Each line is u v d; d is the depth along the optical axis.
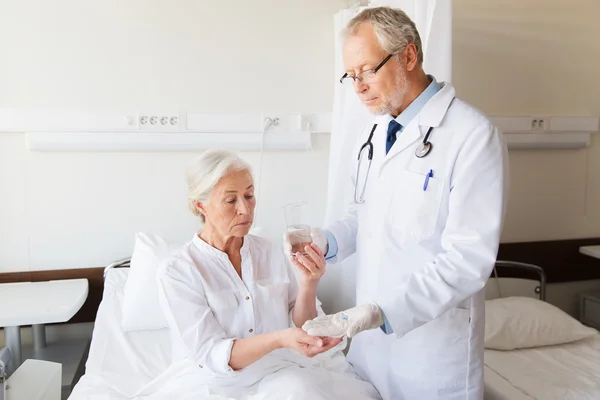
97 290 2.54
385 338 1.56
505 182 1.38
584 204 3.04
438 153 1.43
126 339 2.04
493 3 2.76
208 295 1.45
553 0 2.84
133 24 2.46
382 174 1.54
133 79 2.49
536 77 2.88
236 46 2.58
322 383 1.50
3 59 2.36
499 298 2.74
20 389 1.70
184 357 1.53
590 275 3.05
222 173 1.40
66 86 2.43
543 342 2.26
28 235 2.47
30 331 2.56
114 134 2.46
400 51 1.38
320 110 2.70
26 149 2.43
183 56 2.53
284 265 1.62
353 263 2.40
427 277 1.32
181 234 2.61
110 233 2.55
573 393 1.86
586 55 2.93
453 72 2.78
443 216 1.42
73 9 2.39
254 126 2.60
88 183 2.50
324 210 2.76
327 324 1.24
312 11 2.63
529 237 3.00
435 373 1.47
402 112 1.52
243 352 1.35
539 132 2.87
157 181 2.56
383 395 1.58
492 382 1.96
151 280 2.16
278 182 2.70
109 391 1.66
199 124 2.55
